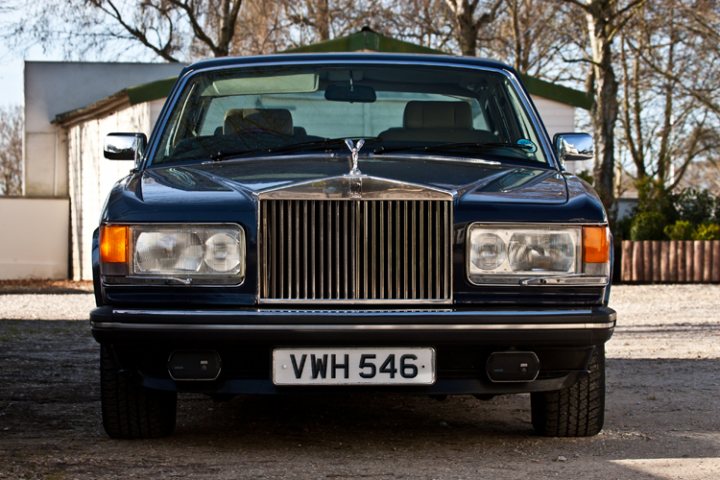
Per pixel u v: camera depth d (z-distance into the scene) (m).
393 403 6.54
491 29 38.72
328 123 5.74
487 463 4.63
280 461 4.66
